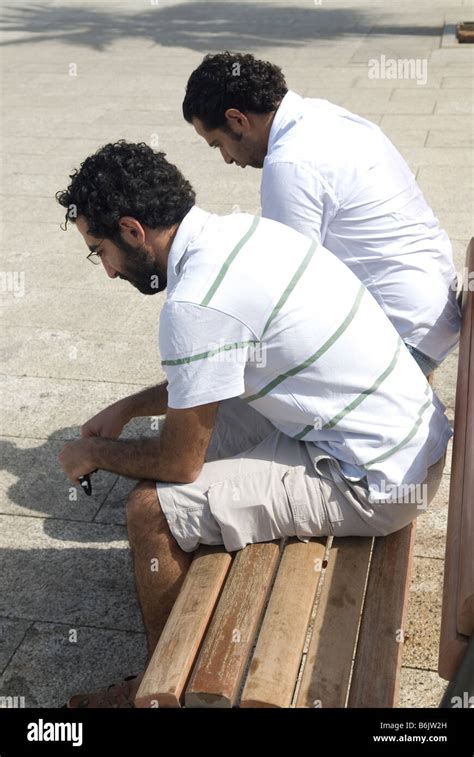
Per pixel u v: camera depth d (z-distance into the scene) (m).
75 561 3.21
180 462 2.30
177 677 1.96
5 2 16.16
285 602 2.17
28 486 3.58
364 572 2.29
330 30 12.62
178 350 2.14
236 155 3.18
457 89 8.98
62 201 2.33
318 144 2.88
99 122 8.46
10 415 4.02
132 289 5.15
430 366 2.98
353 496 2.29
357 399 2.24
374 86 9.28
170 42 12.23
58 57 11.54
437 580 3.06
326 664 2.05
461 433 2.38
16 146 7.80
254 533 2.32
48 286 5.22
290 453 2.35
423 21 13.00
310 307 2.18
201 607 2.16
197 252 2.18
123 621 2.96
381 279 2.92
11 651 2.86
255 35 12.51
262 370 2.22
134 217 2.22
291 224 2.88
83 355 4.47
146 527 2.36
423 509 2.34
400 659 2.10
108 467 2.43
